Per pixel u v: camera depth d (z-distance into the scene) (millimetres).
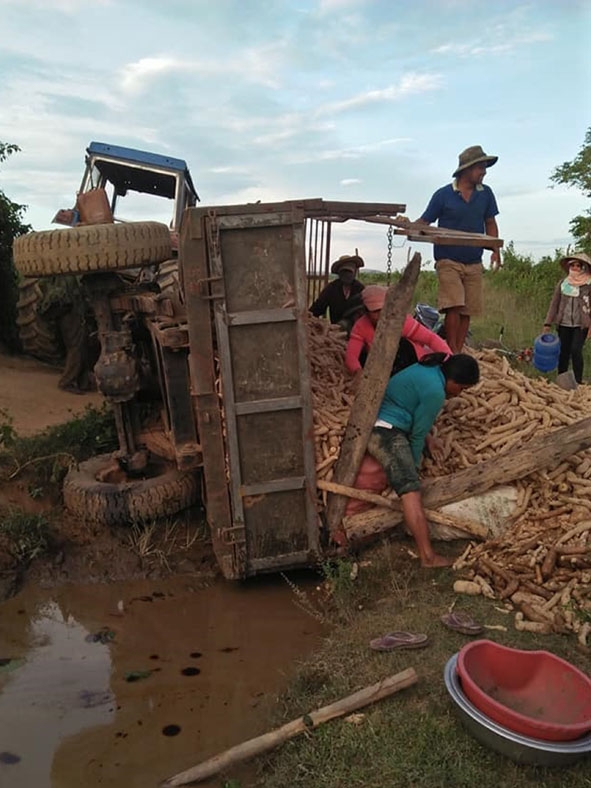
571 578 3867
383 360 4301
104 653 3818
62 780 2865
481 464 4543
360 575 4305
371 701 3045
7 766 2939
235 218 4012
